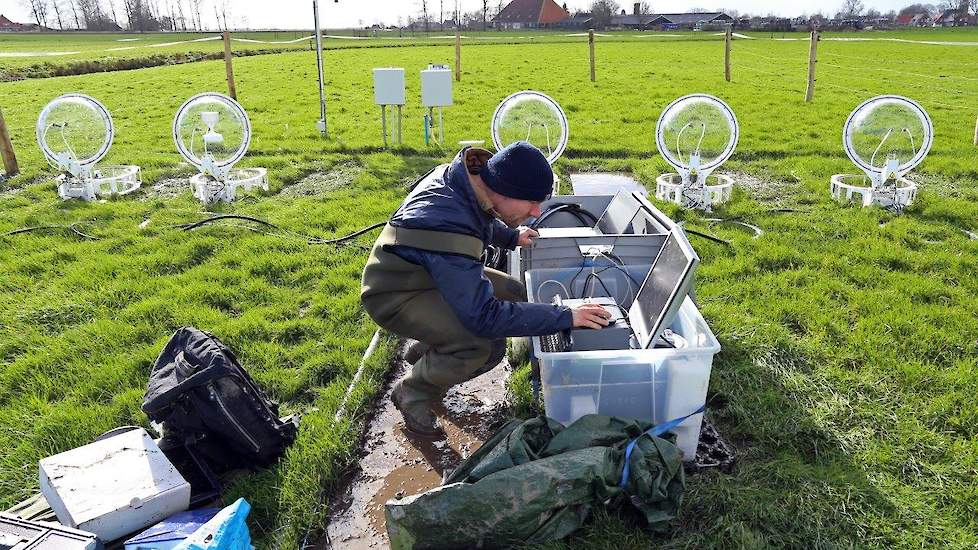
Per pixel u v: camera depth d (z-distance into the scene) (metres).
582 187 7.95
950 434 3.41
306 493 3.07
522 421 3.05
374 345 4.39
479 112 14.20
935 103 15.17
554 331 3.00
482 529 2.57
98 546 2.31
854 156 7.31
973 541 2.72
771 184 8.47
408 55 31.28
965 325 4.43
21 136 12.03
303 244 6.21
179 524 2.65
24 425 3.62
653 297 3.31
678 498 2.78
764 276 5.37
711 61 26.45
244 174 8.69
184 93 17.92
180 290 5.21
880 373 3.91
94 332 4.57
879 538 2.72
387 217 7.03
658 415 3.13
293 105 15.48
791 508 2.84
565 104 14.95
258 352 4.34
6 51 33.66
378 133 11.93
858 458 3.21
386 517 2.59
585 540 2.68
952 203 7.21
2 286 5.37
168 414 3.17
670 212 7.13
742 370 3.89
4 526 2.34
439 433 3.60
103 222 6.90
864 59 27.23
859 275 5.32
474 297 2.88
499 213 3.04
